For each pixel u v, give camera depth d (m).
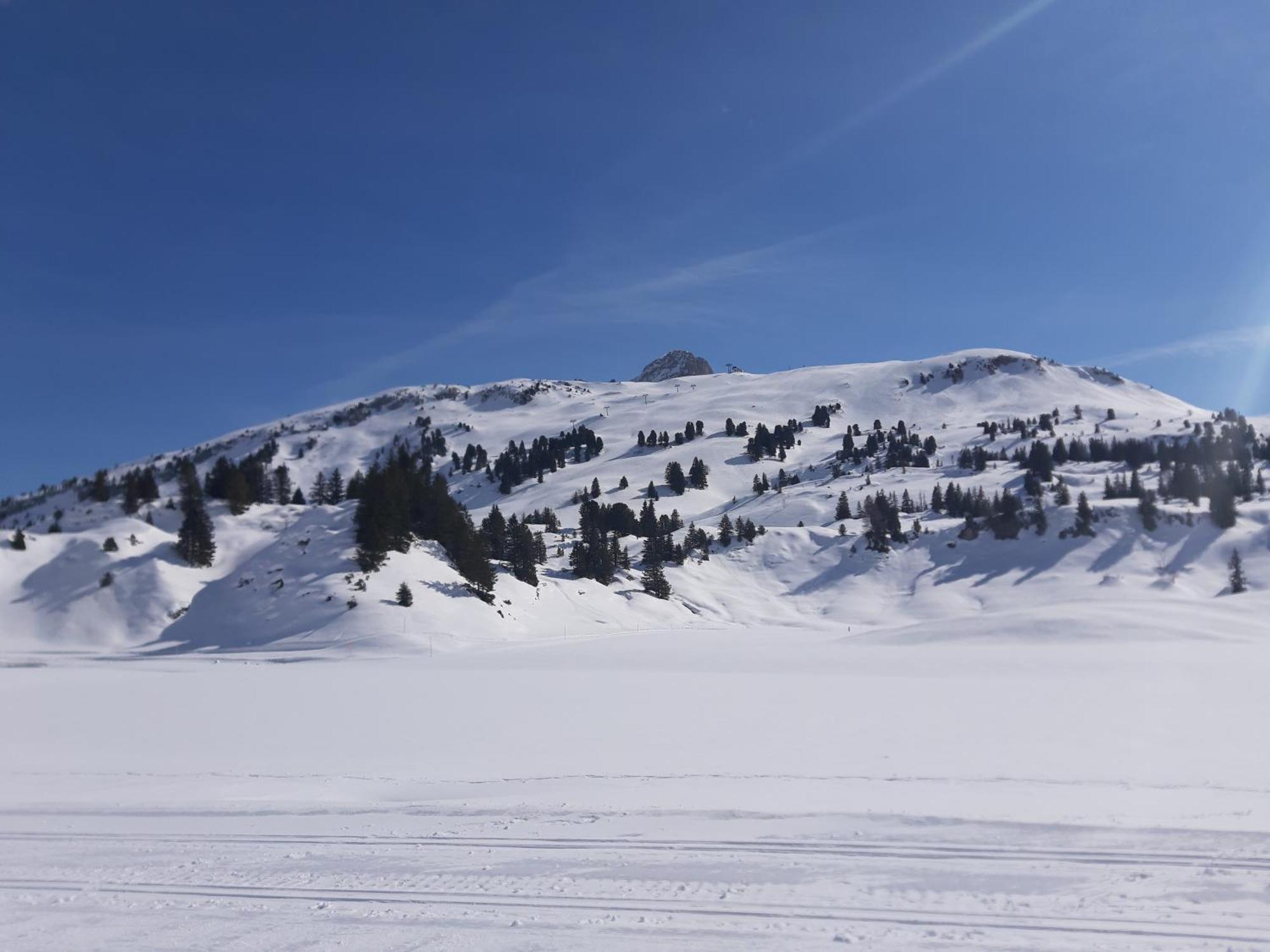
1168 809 14.25
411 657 66.56
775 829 13.57
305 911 10.93
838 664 53.38
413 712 33.06
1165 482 147.12
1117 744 22.27
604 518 160.00
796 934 9.55
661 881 11.45
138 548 98.62
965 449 194.62
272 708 35.31
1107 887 10.56
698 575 131.00
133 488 116.81
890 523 140.88
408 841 13.87
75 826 15.61
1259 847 11.74
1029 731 24.88
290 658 67.75
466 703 35.72
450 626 78.12
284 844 14.01
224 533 107.75
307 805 16.75
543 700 36.22
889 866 11.59
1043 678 41.00
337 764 22.75
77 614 86.81
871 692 36.53
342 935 10.11
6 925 10.73
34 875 12.71
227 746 26.19
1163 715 27.62
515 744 25.30
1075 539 126.31
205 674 54.44
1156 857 11.51
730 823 14.02
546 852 12.95
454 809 15.90
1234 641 62.56
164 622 86.25
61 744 27.11
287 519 113.06
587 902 10.80
